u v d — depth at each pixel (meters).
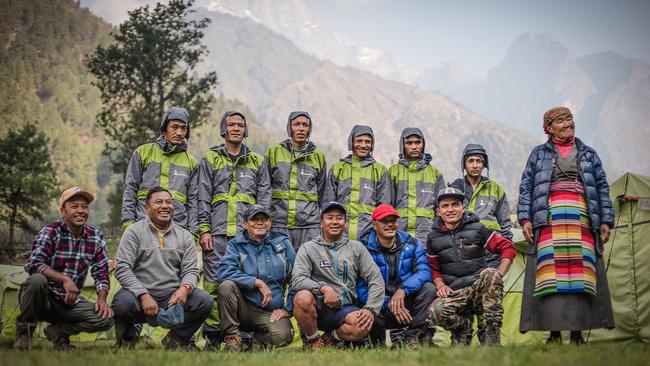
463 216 7.65
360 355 5.61
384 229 7.76
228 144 8.90
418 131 9.48
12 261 28.33
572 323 7.02
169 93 47.62
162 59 46.03
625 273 9.30
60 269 7.28
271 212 9.03
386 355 5.41
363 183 9.16
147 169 8.50
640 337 9.11
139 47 45.19
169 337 7.62
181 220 8.45
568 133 7.44
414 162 9.45
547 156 7.46
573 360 4.53
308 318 7.37
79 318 7.22
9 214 53.56
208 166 8.70
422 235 9.17
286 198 9.02
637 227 9.31
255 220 7.80
